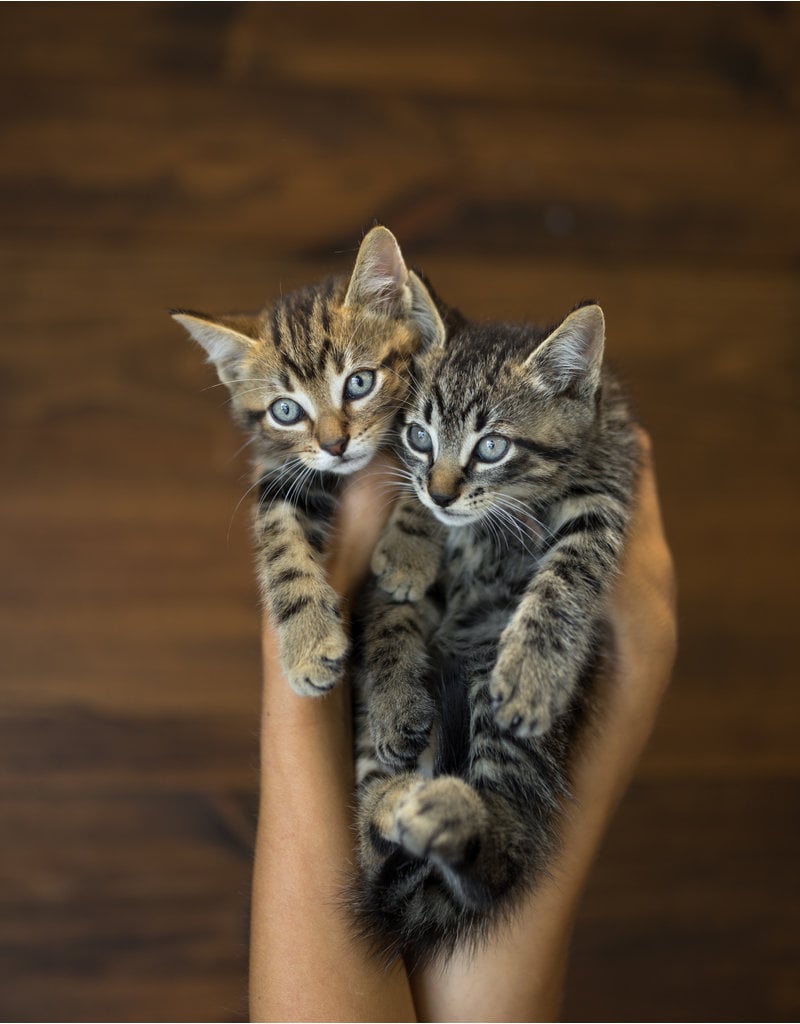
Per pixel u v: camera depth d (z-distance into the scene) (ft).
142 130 2.70
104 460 2.68
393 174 2.76
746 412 2.84
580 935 2.62
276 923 1.66
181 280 2.71
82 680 2.62
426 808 1.61
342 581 1.88
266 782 1.74
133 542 2.66
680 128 2.85
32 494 2.65
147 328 2.70
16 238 2.67
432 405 1.87
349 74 2.75
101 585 2.64
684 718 2.72
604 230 2.81
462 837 1.60
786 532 2.82
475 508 1.83
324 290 2.00
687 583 2.78
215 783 2.60
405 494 1.89
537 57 2.80
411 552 1.84
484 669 1.78
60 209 2.68
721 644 2.76
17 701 2.60
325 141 2.74
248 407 1.98
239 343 1.97
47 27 2.67
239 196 2.72
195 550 2.67
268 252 2.72
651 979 2.61
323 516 1.94
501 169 2.79
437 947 1.69
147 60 2.70
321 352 1.91
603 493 1.84
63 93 2.68
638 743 1.80
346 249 2.72
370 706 1.78
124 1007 2.52
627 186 2.83
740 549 2.80
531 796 1.71
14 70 2.67
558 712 1.70
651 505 1.95
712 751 2.72
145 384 2.69
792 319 2.87
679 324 2.83
